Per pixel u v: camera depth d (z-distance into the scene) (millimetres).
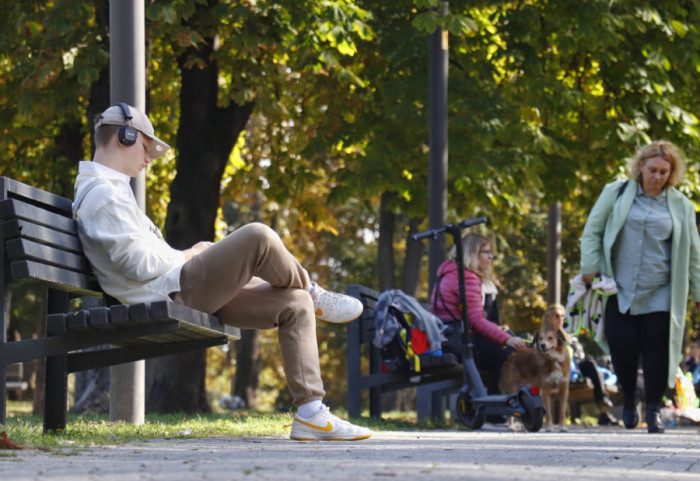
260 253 10070
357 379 21094
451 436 14641
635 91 32062
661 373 17172
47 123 32969
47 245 9797
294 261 10398
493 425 20750
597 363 30719
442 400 24219
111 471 6301
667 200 17469
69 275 9945
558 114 31156
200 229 28500
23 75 26984
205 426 14047
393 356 20344
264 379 90188
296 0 25938
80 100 27984
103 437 10617
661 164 17266
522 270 61438
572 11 29188
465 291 19922
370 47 30562
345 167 33812
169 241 28578
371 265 73688
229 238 10094
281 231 60062
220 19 26422
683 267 17109
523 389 17859
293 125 36031
